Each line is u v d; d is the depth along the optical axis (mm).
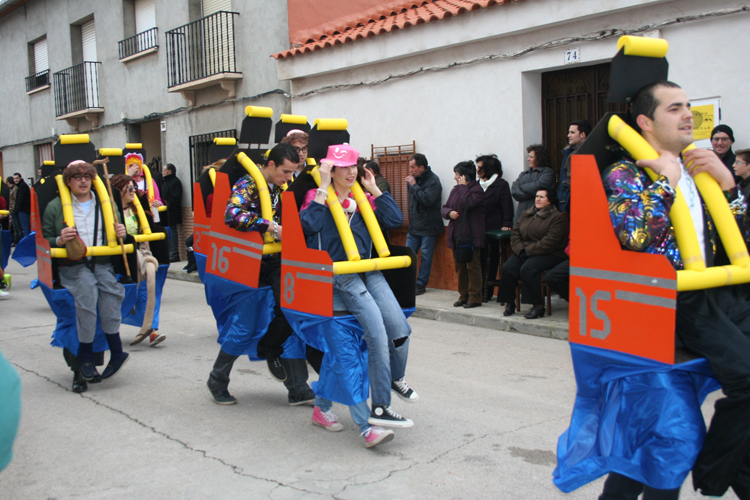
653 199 2150
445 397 4695
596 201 2268
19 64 20516
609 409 2275
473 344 6363
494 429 4031
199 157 13648
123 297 5004
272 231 4094
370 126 9867
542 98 8125
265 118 4668
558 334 6496
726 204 2365
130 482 3344
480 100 8391
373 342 3451
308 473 3420
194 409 4543
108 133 16766
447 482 3293
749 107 6172
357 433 4039
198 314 8422
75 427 4203
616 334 2234
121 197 5562
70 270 4809
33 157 20406
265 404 4648
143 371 5629
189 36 13453
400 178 9453
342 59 9898
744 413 2084
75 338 4949
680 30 6547
